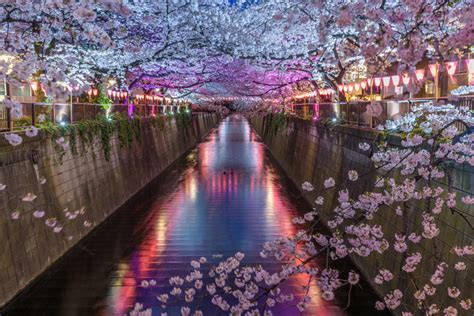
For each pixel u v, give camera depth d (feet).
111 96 65.77
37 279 30.01
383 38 13.65
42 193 32.81
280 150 94.99
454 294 18.40
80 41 50.67
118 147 56.18
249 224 43.50
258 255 34.19
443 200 20.44
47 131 34.30
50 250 32.68
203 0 51.24
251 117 229.45
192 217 46.47
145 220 45.62
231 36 52.39
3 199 27.22
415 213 24.07
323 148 52.54
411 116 25.73
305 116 72.69
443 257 20.51
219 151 113.70
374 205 22.86
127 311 25.43
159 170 79.41
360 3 14.43
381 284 27.45
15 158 29.14
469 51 28.32
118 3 17.07
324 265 32.32
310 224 43.75
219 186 65.21
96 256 34.76
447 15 16.97
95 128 45.73
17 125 31.78
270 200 55.21
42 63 19.71
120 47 50.52
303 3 33.68
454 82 35.22
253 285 21.90
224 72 73.82
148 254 34.94
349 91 54.90
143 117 74.74
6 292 26.21
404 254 24.68
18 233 28.53
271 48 52.85
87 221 41.19
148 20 44.11
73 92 21.25
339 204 40.06
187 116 126.21
